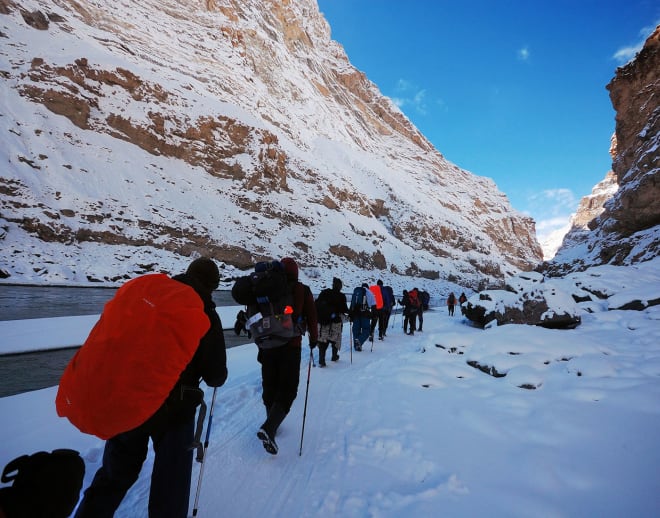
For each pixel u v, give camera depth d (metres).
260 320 3.30
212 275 2.29
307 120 75.75
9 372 4.93
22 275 15.91
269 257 31.58
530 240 110.06
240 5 80.75
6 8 32.69
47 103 26.72
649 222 22.34
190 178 33.69
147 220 25.03
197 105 38.69
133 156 30.06
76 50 33.31
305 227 41.81
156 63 46.56
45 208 19.98
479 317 11.38
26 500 1.21
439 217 71.00
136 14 54.88
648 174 21.91
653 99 28.33
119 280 19.16
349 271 40.06
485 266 66.94
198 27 64.06
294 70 87.38
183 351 1.66
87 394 1.48
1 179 19.28
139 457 1.85
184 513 1.87
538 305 8.96
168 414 1.84
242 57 66.94
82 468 1.37
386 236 55.69
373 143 101.06
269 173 42.50
